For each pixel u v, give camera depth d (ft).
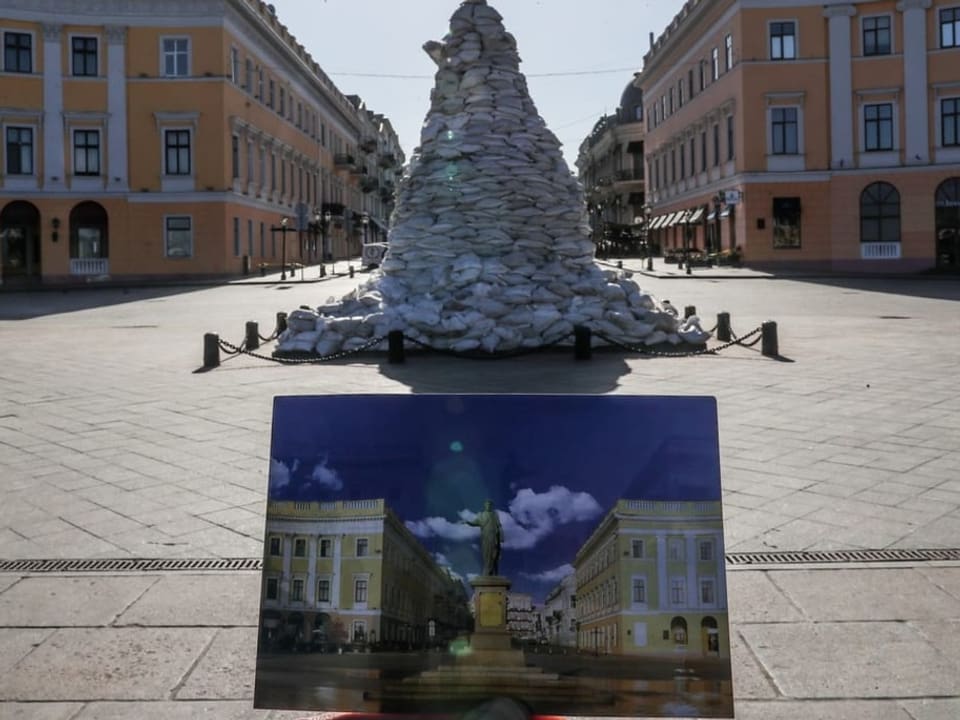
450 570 9.34
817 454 24.08
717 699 8.98
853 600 14.65
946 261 133.39
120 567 16.58
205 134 142.31
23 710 11.46
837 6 134.62
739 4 137.39
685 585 9.25
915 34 131.95
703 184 162.61
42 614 14.47
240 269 151.33
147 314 79.66
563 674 9.08
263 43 164.04
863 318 65.46
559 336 44.75
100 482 22.38
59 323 71.05
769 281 115.55
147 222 142.72
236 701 11.66
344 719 9.56
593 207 294.46
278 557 9.66
